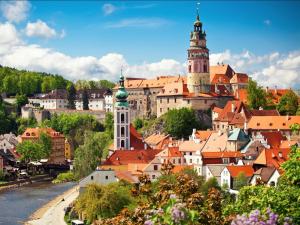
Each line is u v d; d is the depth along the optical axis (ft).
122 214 169.17
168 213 130.72
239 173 573.74
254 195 171.32
